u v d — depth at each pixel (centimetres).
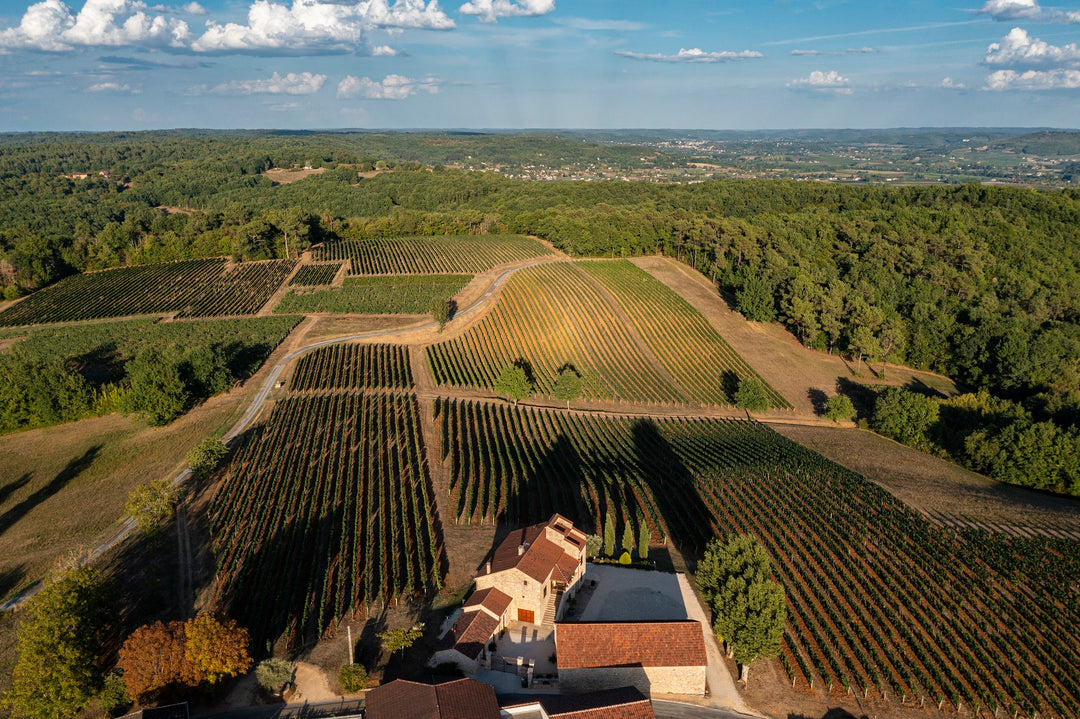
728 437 10562
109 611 5434
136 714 4584
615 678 5053
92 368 12681
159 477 8769
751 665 5409
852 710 5019
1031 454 9044
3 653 5700
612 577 6581
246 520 7488
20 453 9438
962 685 5109
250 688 5141
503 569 5822
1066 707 5016
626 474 8744
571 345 14175
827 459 9756
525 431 10319
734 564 5603
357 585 6353
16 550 7206
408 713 4353
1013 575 6500
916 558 6831
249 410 10800
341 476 8456
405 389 11750
